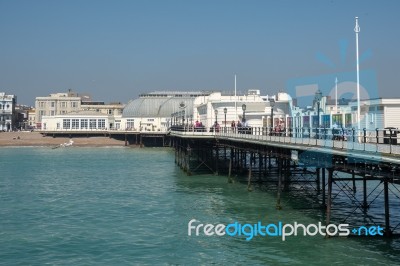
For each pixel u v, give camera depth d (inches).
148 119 5339.6
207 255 883.4
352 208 1275.8
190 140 2193.7
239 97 2733.8
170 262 845.8
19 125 6889.8
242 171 2134.6
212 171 2194.9
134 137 4985.2
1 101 6245.1
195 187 1754.4
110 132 4923.7
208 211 1280.8
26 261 857.5
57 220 1198.9
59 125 5211.6
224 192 1616.6
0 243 975.6
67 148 4446.4
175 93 5930.1
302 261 829.2
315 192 1569.9
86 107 6624.0
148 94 5940.0
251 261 840.3
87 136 5064.0
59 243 975.0
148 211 1305.4
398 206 1298.0
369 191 1581.0
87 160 3115.2
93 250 924.6
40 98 6441.9
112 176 2187.5
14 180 2044.8
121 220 1192.2
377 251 875.4
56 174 2282.2
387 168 816.3
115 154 3698.3
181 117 3545.8
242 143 1720.0
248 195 1537.9
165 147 4694.9
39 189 1763.0
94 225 1138.7
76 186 1845.5
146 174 2257.6
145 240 994.7
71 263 845.2
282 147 1174.3
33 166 2687.0
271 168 2042.3
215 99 2728.8
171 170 2434.8
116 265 831.7
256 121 2519.7
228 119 2620.6
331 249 894.4
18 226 1130.7
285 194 1539.1
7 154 3631.9
